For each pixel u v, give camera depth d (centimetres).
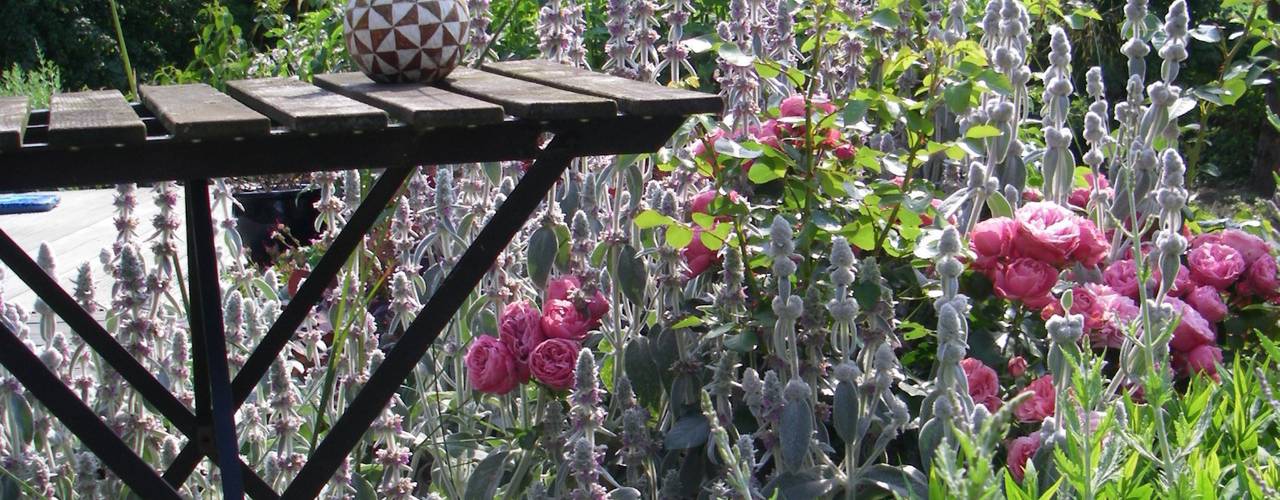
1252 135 782
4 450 191
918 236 190
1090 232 197
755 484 170
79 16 1323
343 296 188
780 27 252
